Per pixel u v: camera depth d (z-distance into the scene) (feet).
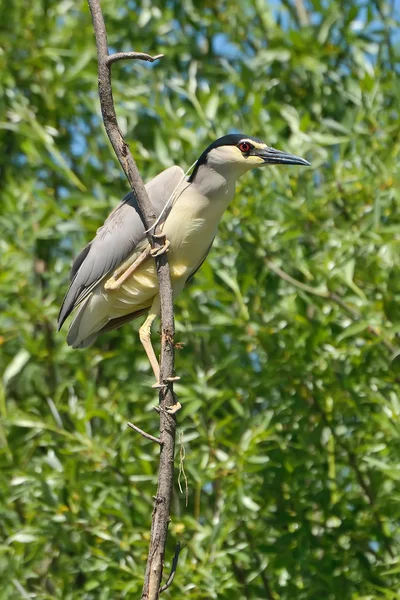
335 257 37.11
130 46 46.85
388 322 37.58
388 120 40.78
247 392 38.65
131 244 28.91
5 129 48.14
